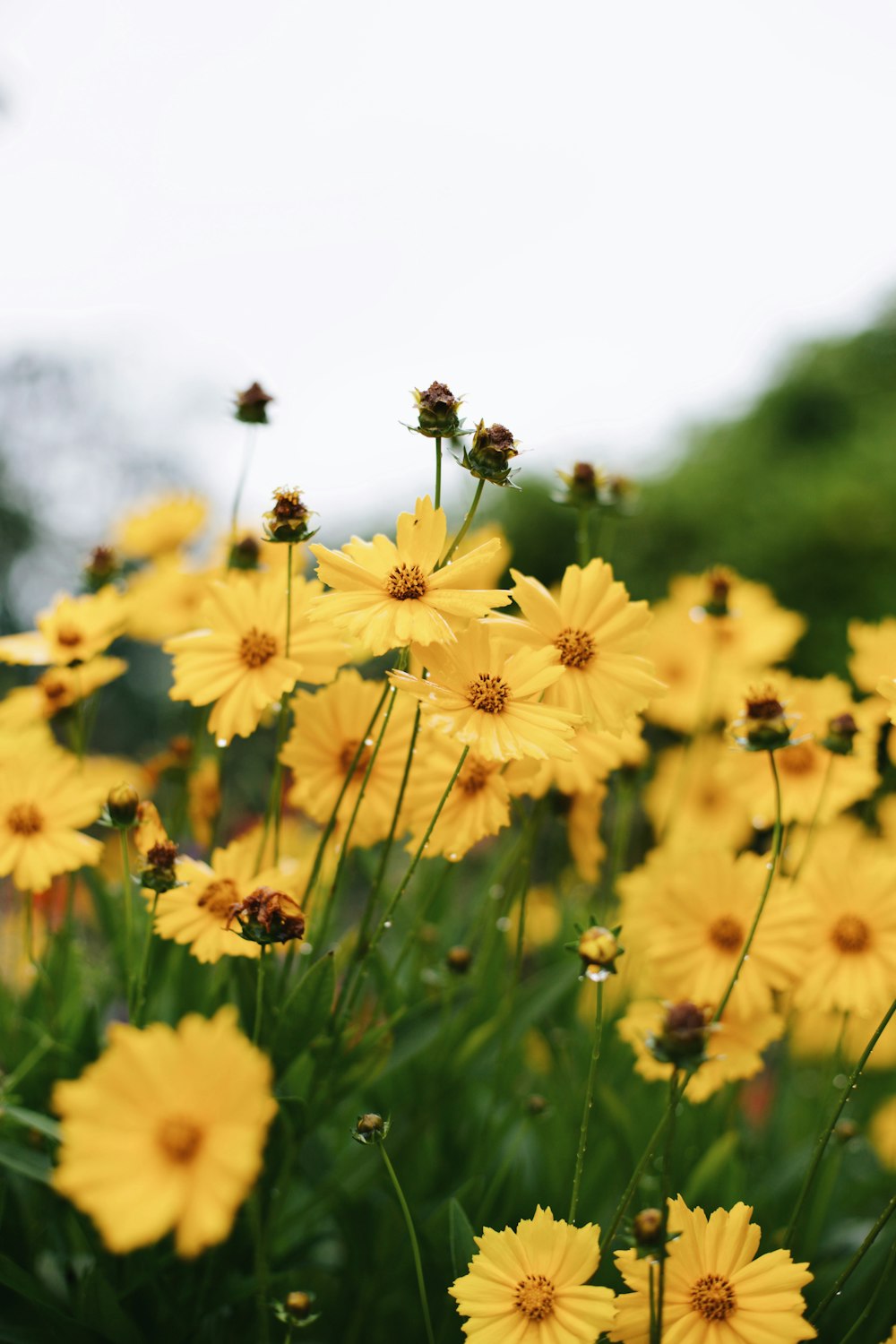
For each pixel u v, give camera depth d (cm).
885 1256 59
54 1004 61
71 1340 55
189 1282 58
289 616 56
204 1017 60
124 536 78
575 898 80
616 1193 62
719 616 74
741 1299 49
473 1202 60
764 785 66
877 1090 78
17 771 59
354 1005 59
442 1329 56
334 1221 64
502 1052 61
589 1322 48
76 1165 44
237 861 57
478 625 53
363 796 57
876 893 59
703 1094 59
